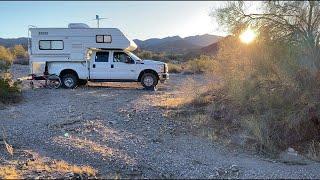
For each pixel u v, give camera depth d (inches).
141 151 390.0
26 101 646.5
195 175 326.3
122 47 797.9
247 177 323.0
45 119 518.3
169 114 534.3
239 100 491.5
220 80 567.5
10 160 364.2
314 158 388.2
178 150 400.2
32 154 382.0
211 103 550.6
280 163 370.6
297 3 472.1
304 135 437.7
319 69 460.1
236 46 534.3
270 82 490.6
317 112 434.3
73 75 806.5
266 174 332.2
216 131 462.6
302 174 335.6
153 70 798.5
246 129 445.4
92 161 361.4
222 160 372.5
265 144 414.0
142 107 584.4
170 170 338.0
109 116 530.9
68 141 418.9
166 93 743.1
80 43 799.1
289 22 490.0
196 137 447.2
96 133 451.5
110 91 767.1
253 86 488.7
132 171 333.4
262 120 440.1
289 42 484.4
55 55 804.0
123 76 801.6
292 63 463.8
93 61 805.9
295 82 453.7
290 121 431.8
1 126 484.1
